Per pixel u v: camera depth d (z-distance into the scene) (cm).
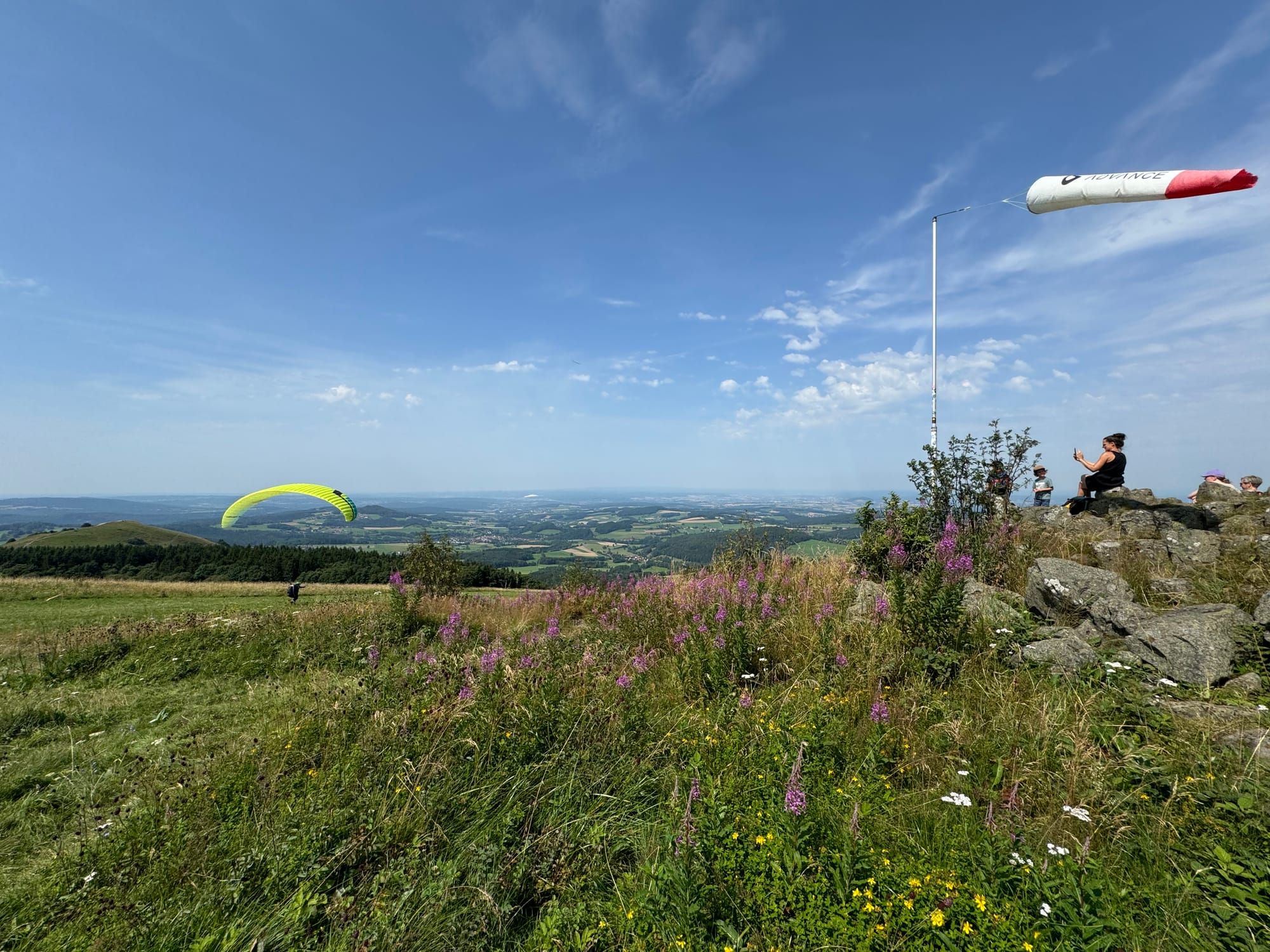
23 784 467
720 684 502
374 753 399
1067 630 480
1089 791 306
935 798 322
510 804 348
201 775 430
